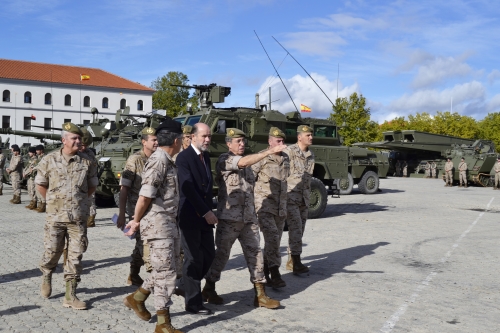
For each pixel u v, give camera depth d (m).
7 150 25.38
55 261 5.67
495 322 5.13
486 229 11.55
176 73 78.06
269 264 6.25
